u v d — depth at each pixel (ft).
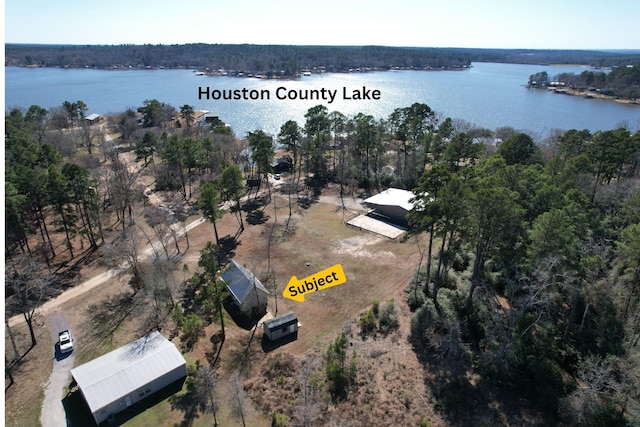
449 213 128.26
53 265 168.86
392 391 109.70
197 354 123.03
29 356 120.67
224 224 213.87
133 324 135.13
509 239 135.74
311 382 112.27
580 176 187.52
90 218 203.72
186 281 158.40
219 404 106.22
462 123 382.01
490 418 101.86
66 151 303.48
